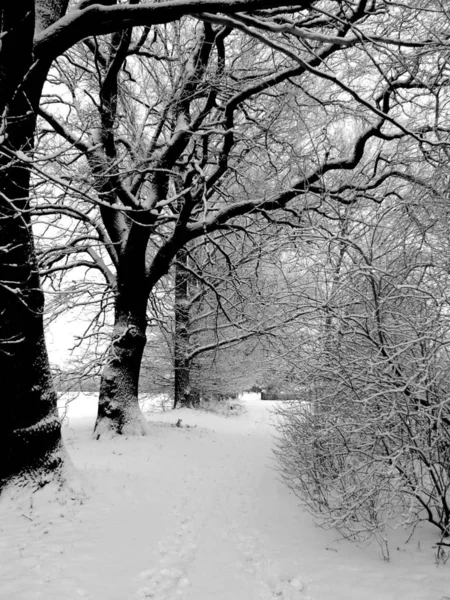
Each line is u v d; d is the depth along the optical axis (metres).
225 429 15.71
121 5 4.77
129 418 10.59
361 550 4.73
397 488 4.29
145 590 3.77
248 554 4.69
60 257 10.73
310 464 6.03
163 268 11.07
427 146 7.34
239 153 11.54
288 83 9.98
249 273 15.09
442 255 4.95
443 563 4.14
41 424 5.88
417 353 4.88
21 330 5.77
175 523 5.63
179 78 9.68
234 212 10.09
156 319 13.45
